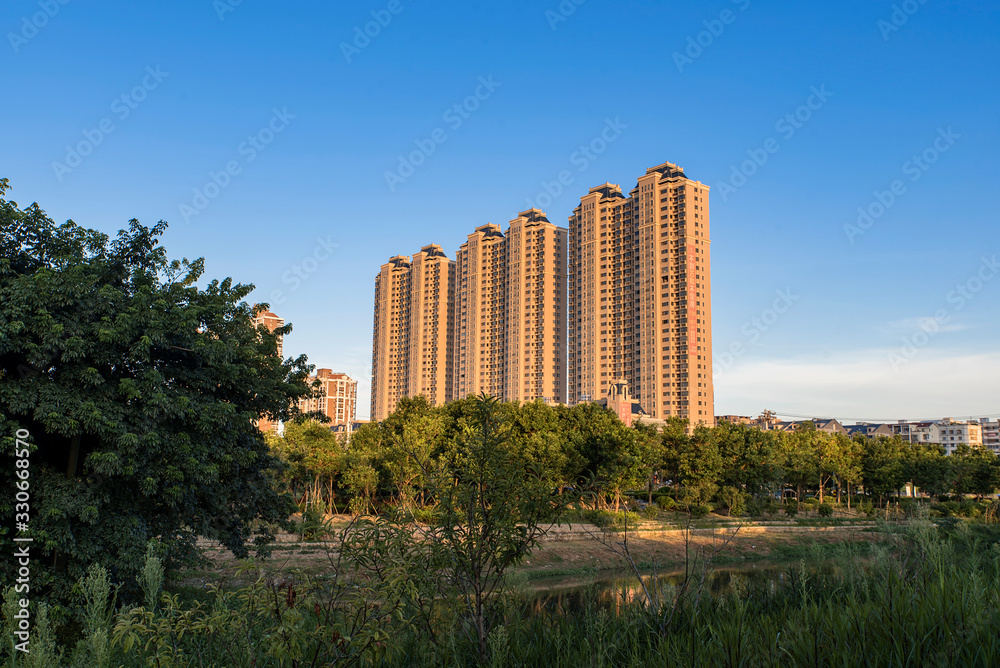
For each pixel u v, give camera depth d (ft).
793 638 22.45
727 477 250.78
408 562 23.68
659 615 27.78
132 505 61.52
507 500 27.40
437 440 189.16
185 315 61.26
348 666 21.16
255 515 80.53
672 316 561.84
